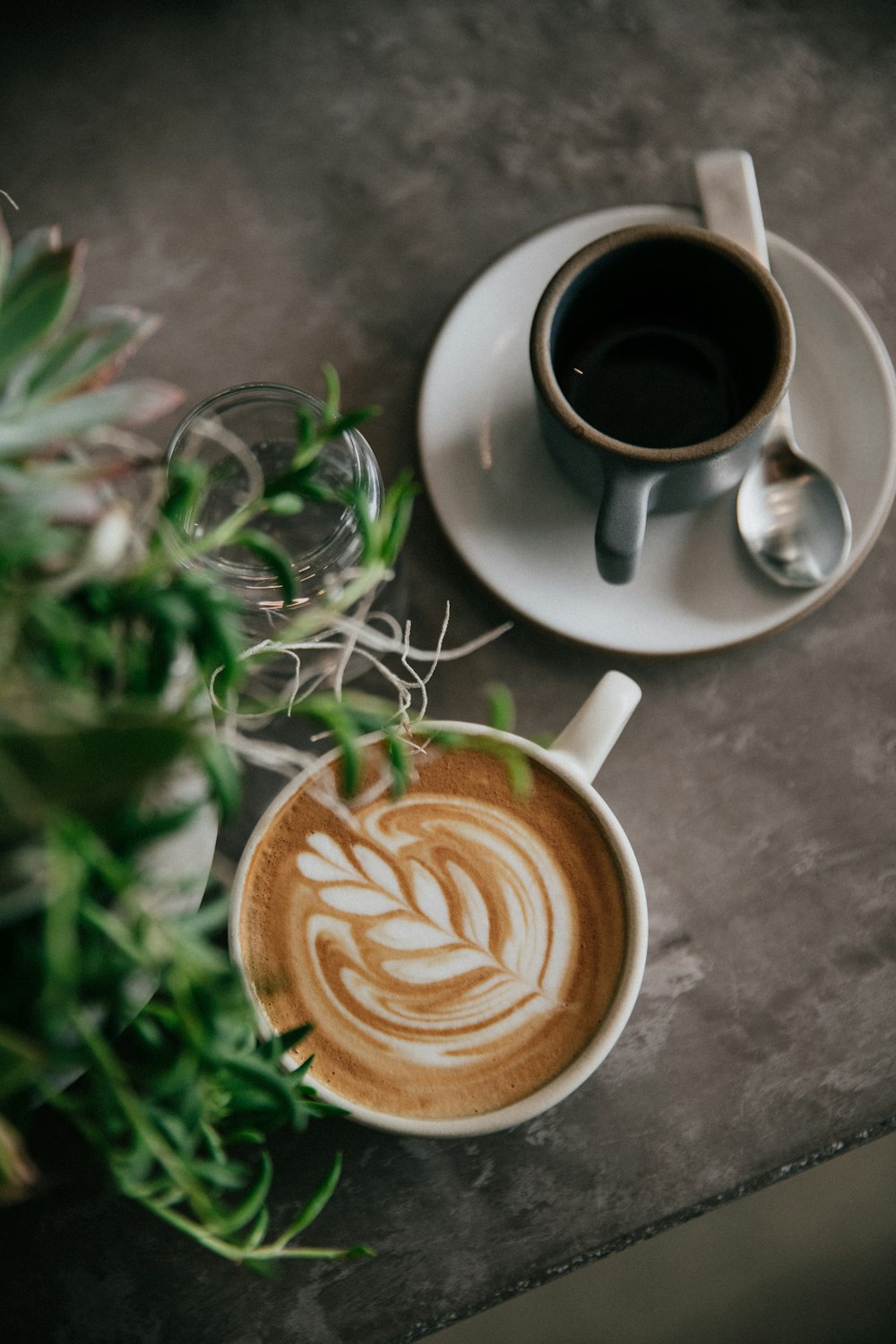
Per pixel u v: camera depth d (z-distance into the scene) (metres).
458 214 0.58
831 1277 0.71
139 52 0.59
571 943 0.52
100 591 0.38
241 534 0.40
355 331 0.57
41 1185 0.52
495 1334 0.71
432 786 0.53
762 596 0.54
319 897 0.52
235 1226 0.41
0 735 0.32
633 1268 0.72
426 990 0.52
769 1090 0.54
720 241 0.50
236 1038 0.41
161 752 0.32
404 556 0.56
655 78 0.59
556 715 0.56
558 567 0.55
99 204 0.58
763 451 0.54
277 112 0.58
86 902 0.37
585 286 0.52
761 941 0.55
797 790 0.55
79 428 0.35
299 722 0.55
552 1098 0.50
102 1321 0.53
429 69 0.59
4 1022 0.38
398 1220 0.54
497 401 0.55
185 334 0.57
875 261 0.58
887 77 0.58
